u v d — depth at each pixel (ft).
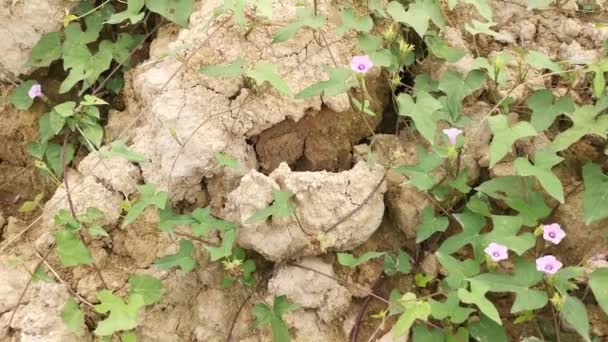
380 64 2.90
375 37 2.97
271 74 2.78
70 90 3.20
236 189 2.79
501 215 2.79
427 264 2.81
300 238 2.76
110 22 3.00
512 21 3.25
